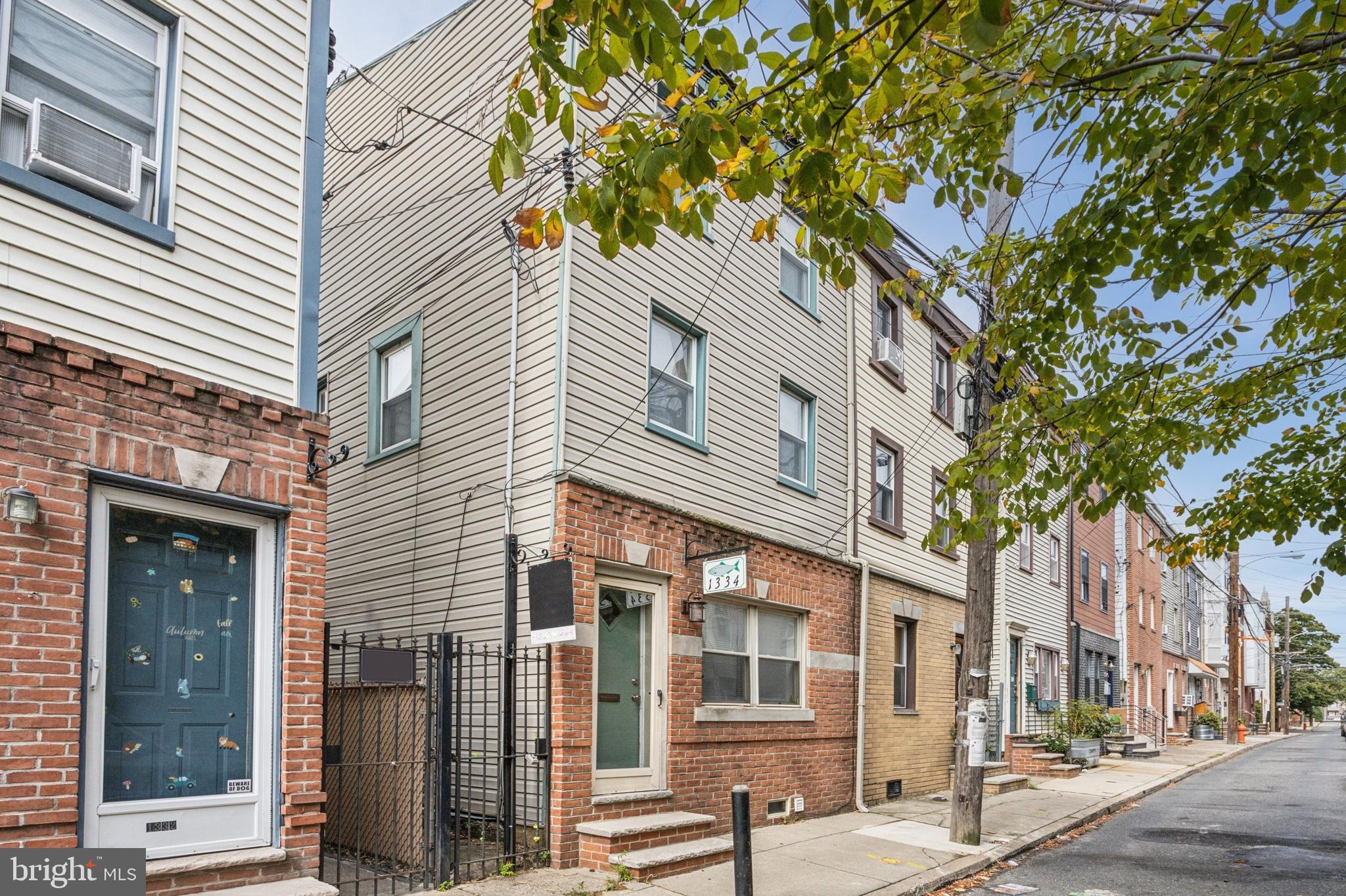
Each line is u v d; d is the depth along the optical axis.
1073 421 7.21
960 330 18.59
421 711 8.44
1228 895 8.70
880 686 14.37
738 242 12.16
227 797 6.39
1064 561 25.31
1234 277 6.93
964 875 9.39
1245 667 61.00
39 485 5.62
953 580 17.77
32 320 5.75
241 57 7.09
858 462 14.46
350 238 12.86
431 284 11.21
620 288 10.12
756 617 11.70
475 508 10.00
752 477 11.88
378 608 11.16
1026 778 17.12
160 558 6.34
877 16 4.74
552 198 9.83
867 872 9.02
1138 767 22.38
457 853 7.87
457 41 11.53
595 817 8.86
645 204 4.65
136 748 6.05
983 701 10.83
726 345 11.70
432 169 11.58
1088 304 6.45
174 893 5.94
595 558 9.25
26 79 6.01
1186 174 5.61
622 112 9.48
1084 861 10.38
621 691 9.65
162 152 6.57
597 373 9.70
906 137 6.62
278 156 7.26
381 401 11.93
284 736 6.70
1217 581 53.53
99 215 6.09
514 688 8.76
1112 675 29.81
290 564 6.88
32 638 5.49
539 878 8.05
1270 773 22.98
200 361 6.57
